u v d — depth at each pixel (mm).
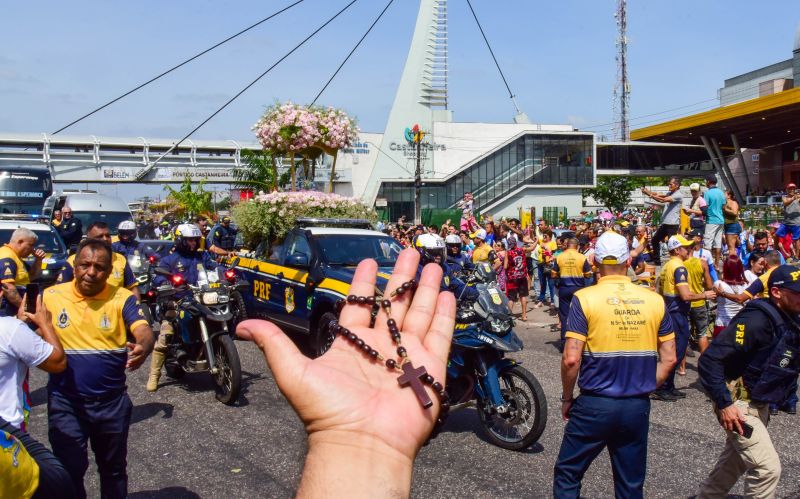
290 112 11914
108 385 3572
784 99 24906
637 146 52062
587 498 4379
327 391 1323
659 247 14938
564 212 38094
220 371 6512
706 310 8141
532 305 13688
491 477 4742
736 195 33094
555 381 7359
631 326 3492
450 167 44375
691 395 6902
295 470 4797
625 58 64438
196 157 39312
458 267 7605
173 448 5273
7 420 3100
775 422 5875
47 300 3537
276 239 10039
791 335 3436
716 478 3785
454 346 5453
